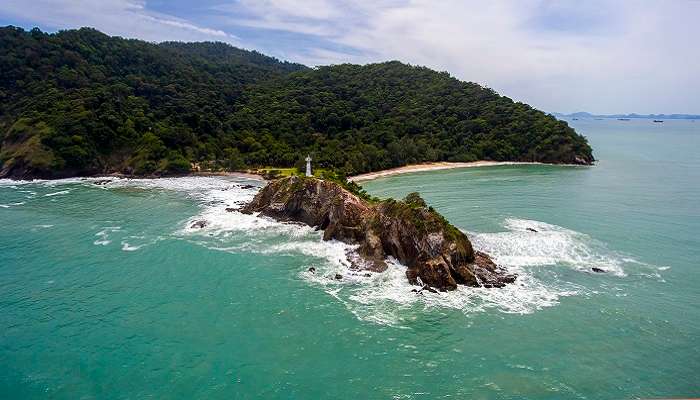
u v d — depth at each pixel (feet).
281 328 137.80
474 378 115.34
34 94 449.48
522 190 339.16
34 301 153.38
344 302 153.99
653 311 147.13
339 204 221.25
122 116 435.94
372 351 126.52
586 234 220.64
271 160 442.50
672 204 285.64
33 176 366.84
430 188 354.33
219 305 151.64
